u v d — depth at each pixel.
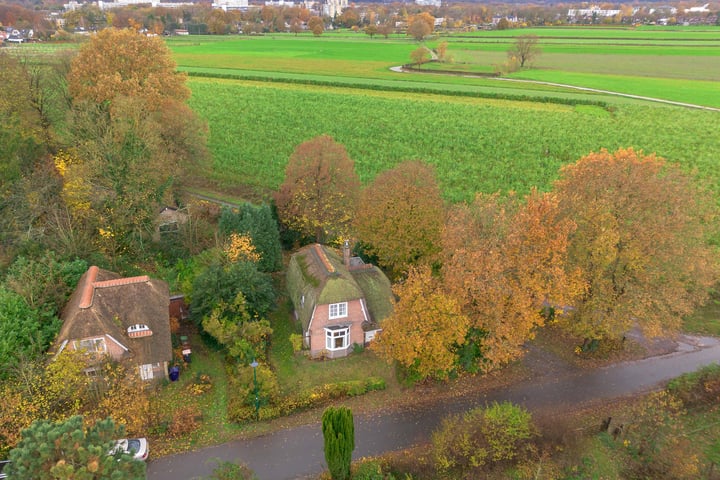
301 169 54.88
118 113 54.09
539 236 37.47
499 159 86.31
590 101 118.62
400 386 40.44
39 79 64.62
